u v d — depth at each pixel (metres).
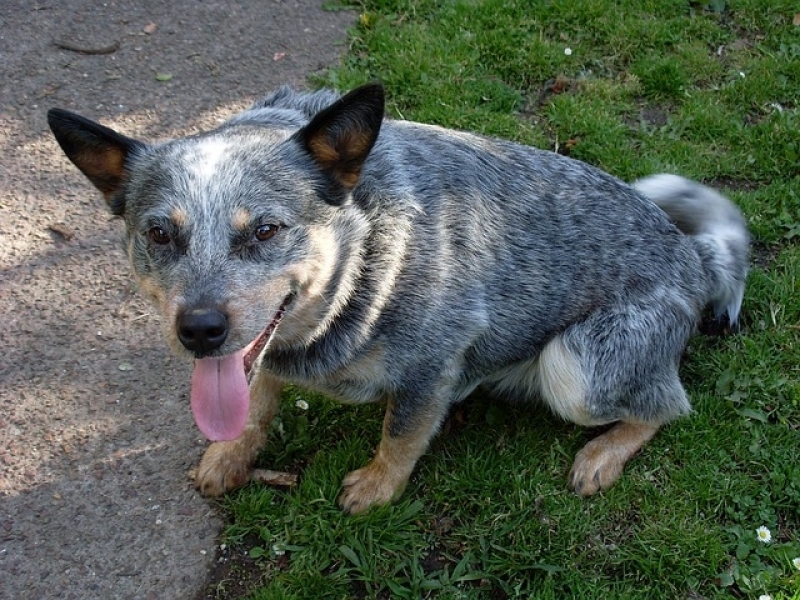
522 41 1.52
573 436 1.11
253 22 1.57
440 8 1.58
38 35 1.51
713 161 1.36
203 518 1.02
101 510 1.01
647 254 1.04
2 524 1.00
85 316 1.17
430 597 0.98
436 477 1.06
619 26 1.54
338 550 1.00
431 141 0.98
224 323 0.80
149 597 0.96
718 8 1.59
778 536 1.02
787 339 1.17
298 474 1.07
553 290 1.02
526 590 0.98
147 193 0.85
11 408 1.08
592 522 1.03
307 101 0.98
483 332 1.01
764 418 1.10
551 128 1.42
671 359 1.07
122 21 1.56
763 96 1.44
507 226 0.99
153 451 1.06
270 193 0.84
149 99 1.43
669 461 1.08
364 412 1.11
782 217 1.29
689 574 0.99
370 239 0.91
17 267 1.21
